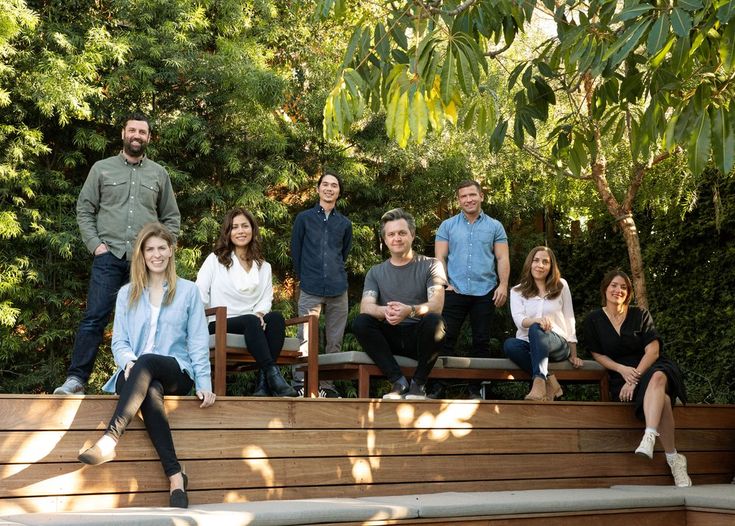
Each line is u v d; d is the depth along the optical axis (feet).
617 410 16.31
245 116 25.50
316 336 14.96
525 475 15.20
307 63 27.91
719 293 24.18
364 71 11.48
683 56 9.37
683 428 16.84
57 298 23.24
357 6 27.35
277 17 27.81
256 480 12.95
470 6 11.42
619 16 9.06
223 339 14.15
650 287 25.89
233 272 15.43
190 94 25.17
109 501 11.85
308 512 11.44
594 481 15.85
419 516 12.19
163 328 12.66
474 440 14.84
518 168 27.25
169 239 12.87
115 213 14.58
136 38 24.06
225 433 12.80
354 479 13.73
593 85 22.58
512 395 26.66
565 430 15.70
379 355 15.11
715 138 9.43
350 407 13.84
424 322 15.11
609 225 27.43
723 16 8.89
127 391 11.76
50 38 22.94
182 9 24.67
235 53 24.90
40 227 22.71
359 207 28.19
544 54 12.17
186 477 12.14
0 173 22.16
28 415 11.51
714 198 23.26
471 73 9.75
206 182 25.53
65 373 23.85
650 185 24.36
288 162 26.18
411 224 16.02
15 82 22.68
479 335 18.21
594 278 27.96
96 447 11.35
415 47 11.07
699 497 14.30
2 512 11.19
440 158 27.50
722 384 23.82
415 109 10.15
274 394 14.30
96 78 24.32
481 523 12.71
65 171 24.71
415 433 14.34
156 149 24.62
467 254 18.28
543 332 16.42
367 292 15.80
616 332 16.93
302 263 18.92
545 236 28.94
